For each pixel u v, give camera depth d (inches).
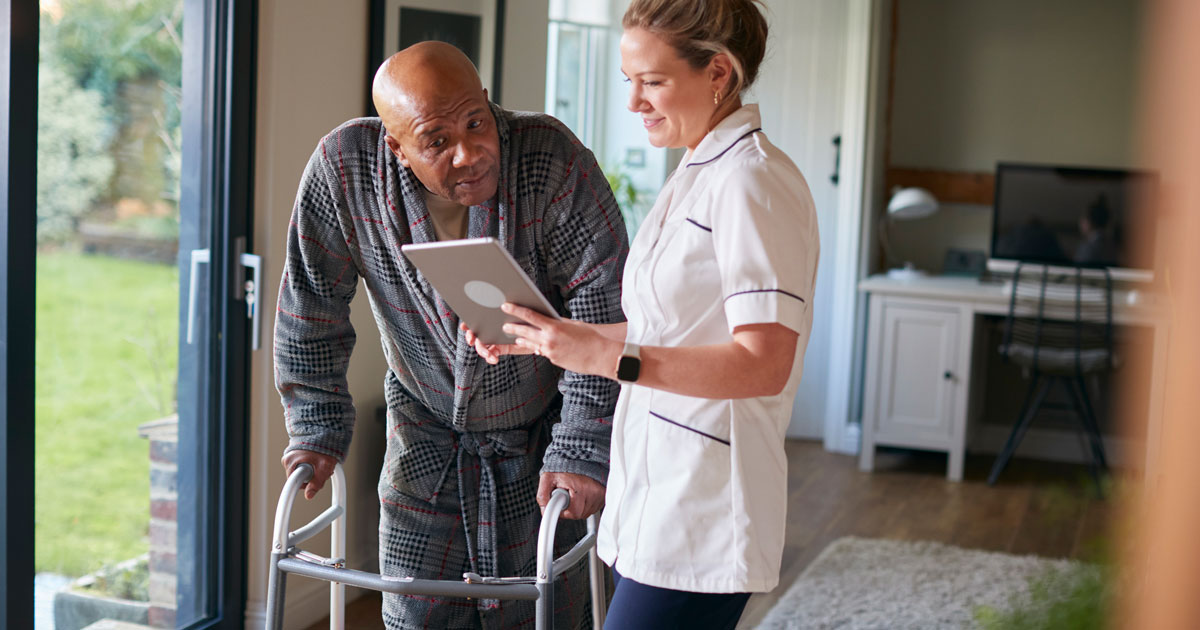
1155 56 10.2
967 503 179.0
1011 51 215.2
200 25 97.7
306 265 65.9
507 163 63.2
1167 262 11.2
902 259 224.1
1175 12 9.9
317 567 56.6
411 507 70.0
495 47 136.5
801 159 216.8
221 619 106.0
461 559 71.0
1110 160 211.5
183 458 100.3
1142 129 10.4
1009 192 204.1
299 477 61.4
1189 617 10.4
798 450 215.0
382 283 66.5
